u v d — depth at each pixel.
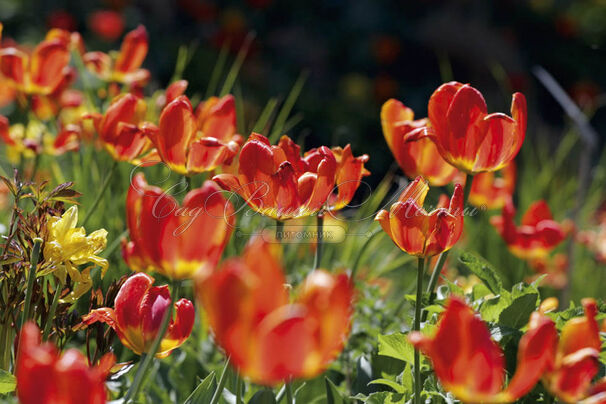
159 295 2.19
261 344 1.98
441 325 2.04
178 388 2.46
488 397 2.05
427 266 2.50
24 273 2.26
